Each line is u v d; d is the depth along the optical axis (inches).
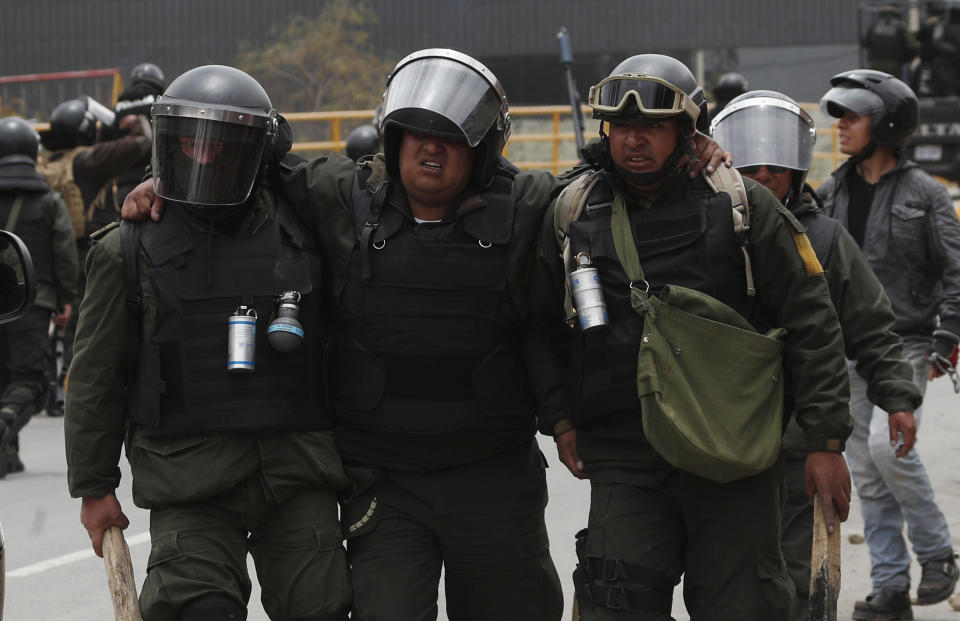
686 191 267.0
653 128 261.6
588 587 265.0
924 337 409.4
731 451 252.8
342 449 276.7
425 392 268.5
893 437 294.5
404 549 271.1
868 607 396.2
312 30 2920.8
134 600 259.4
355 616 267.0
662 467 265.4
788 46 3117.6
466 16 3105.3
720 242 262.4
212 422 258.7
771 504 265.3
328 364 278.7
